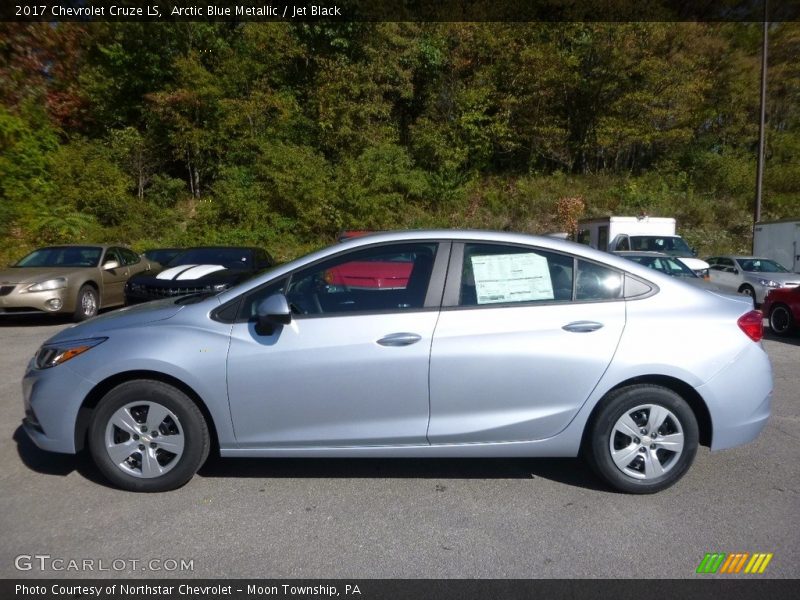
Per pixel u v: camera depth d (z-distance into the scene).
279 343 3.75
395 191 23.47
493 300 3.86
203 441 3.87
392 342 3.73
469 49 25.20
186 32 22.52
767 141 28.20
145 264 13.45
